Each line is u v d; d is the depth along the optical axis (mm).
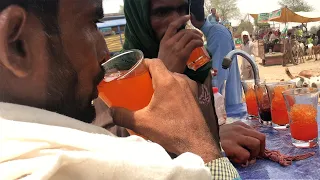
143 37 1305
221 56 2092
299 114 1171
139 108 684
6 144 422
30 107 475
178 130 651
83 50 513
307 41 16312
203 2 1603
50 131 439
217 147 680
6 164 401
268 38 15086
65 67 491
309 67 12305
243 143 1092
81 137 453
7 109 460
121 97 670
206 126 675
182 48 1044
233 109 2008
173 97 664
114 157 439
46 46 464
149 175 458
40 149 419
